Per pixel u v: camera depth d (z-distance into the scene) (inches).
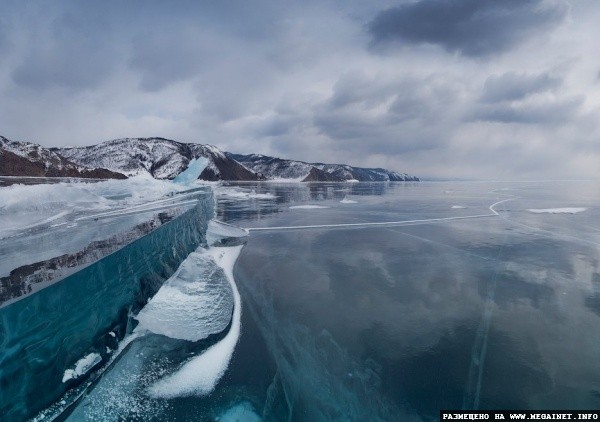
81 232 291.7
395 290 362.3
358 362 234.8
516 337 267.4
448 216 936.9
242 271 420.5
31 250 232.4
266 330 274.4
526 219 872.3
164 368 211.3
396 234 668.1
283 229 714.2
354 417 189.3
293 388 209.3
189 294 300.2
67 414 164.6
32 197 394.6
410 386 212.1
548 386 211.8
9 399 142.7
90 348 190.7
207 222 624.7
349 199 1573.6
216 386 206.7
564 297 343.9
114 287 222.7
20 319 150.9
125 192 636.1
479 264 458.0
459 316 302.4
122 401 183.8
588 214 958.4
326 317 298.2
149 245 286.0
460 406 196.7
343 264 455.8
